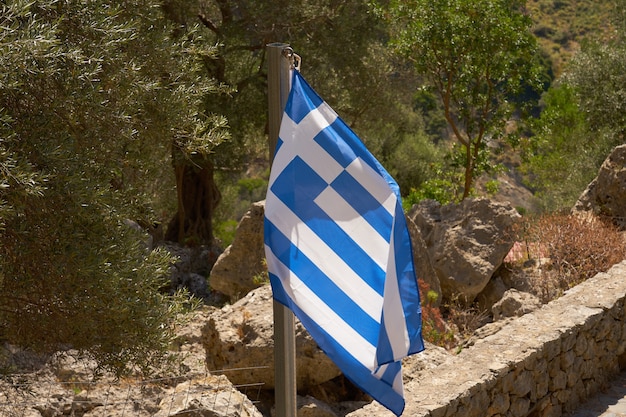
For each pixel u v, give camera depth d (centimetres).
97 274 611
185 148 789
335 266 471
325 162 480
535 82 2467
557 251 1260
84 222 620
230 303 1328
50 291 620
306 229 472
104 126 667
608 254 1229
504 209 1376
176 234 2317
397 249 483
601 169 1425
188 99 784
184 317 716
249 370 894
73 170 601
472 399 690
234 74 2366
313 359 877
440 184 2728
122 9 778
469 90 2547
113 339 657
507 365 734
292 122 479
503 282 1342
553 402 811
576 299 920
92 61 636
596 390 886
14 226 600
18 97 609
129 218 759
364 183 484
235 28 2103
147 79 739
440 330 1126
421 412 641
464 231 1362
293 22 2052
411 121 4091
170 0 1820
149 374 731
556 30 8188
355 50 2305
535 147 2627
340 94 2208
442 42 2356
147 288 674
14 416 830
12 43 522
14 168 537
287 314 500
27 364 951
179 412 652
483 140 2611
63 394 893
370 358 465
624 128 2998
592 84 3142
